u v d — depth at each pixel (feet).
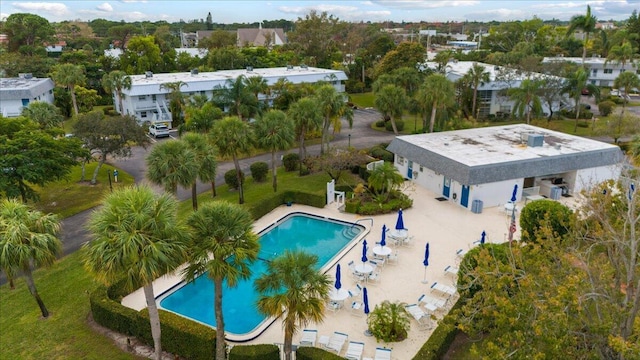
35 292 67.77
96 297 67.77
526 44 313.94
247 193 124.16
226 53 298.76
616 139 161.79
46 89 233.14
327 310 69.36
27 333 65.92
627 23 360.89
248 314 71.36
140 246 47.78
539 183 118.01
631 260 44.37
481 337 57.82
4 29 354.13
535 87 181.88
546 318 38.22
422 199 116.26
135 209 48.49
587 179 116.57
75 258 88.89
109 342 63.62
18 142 98.58
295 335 63.87
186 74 249.96
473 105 208.33
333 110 144.77
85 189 130.11
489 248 66.13
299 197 114.73
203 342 58.13
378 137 185.98
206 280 80.94
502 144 127.95
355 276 78.33
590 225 58.75
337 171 129.70
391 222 102.68
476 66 204.95
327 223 106.01
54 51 419.95
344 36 408.26
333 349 59.57
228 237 53.36
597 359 39.06
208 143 103.81
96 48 460.96
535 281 44.83
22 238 63.05
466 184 104.83
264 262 87.97
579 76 187.42
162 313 63.57
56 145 105.50
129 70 288.30
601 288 45.44
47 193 126.11
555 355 38.19
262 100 196.13
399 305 63.36
